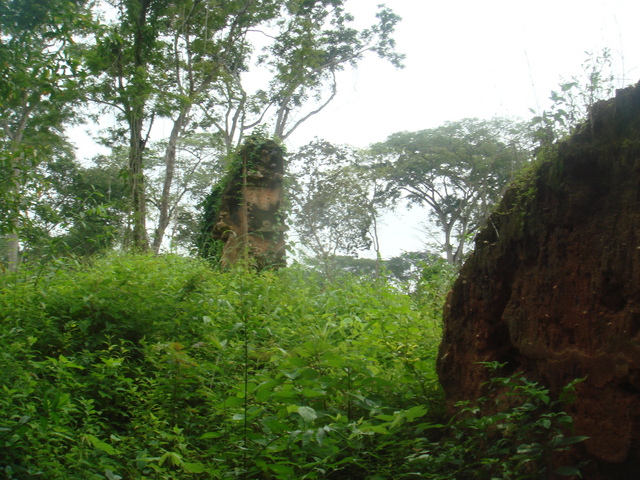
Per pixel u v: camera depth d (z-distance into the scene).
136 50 18.84
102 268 8.16
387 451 4.28
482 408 4.22
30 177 6.75
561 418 3.34
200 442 4.77
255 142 13.31
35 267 7.33
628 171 3.57
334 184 27.42
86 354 5.75
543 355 3.83
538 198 4.11
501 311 4.41
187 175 29.23
